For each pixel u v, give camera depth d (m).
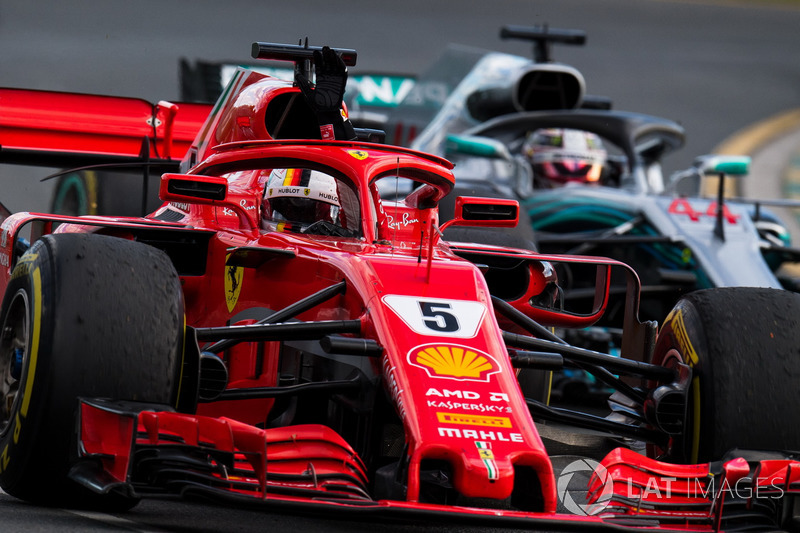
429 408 14.87
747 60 133.25
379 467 16.48
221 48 106.38
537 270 21.02
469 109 48.16
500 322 21.20
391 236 19.39
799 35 151.50
